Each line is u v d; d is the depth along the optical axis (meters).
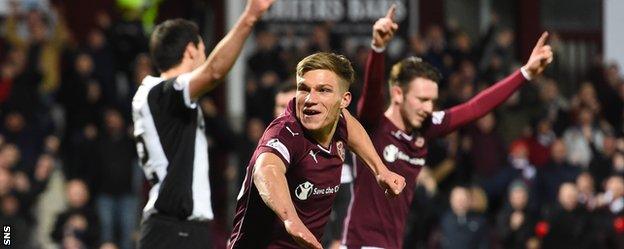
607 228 17.08
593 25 24.06
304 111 6.80
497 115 19.95
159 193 7.89
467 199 17.02
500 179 18.67
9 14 20.03
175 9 21.98
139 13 20.84
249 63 19.59
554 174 18.73
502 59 20.94
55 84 19.48
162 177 7.88
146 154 7.95
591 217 17.16
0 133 18.31
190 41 8.13
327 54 6.86
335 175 7.07
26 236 15.85
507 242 17.39
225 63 7.45
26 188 17.02
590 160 19.62
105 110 18.52
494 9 23.73
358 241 8.84
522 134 20.09
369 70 8.43
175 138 7.88
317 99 6.77
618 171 18.95
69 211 16.38
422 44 20.44
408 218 17.11
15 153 17.41
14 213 15.95
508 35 21.17
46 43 19.47
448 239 16.95
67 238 16.22
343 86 6.87
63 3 21.66
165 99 7.82
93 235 16.39
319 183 7.01
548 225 17.12
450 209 17.33
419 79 8.76
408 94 8.78
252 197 6.99
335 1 22.12
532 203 17.94
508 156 19.20
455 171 18.72
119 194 17.55
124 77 19.36
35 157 18.16
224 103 21.33
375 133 8.84
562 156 18.81
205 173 8.00
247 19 7.34
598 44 24.06
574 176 18.69
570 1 23.97
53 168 18.19
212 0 21.67
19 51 19.09
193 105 7.80
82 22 21.73
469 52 20.69
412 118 8.79
